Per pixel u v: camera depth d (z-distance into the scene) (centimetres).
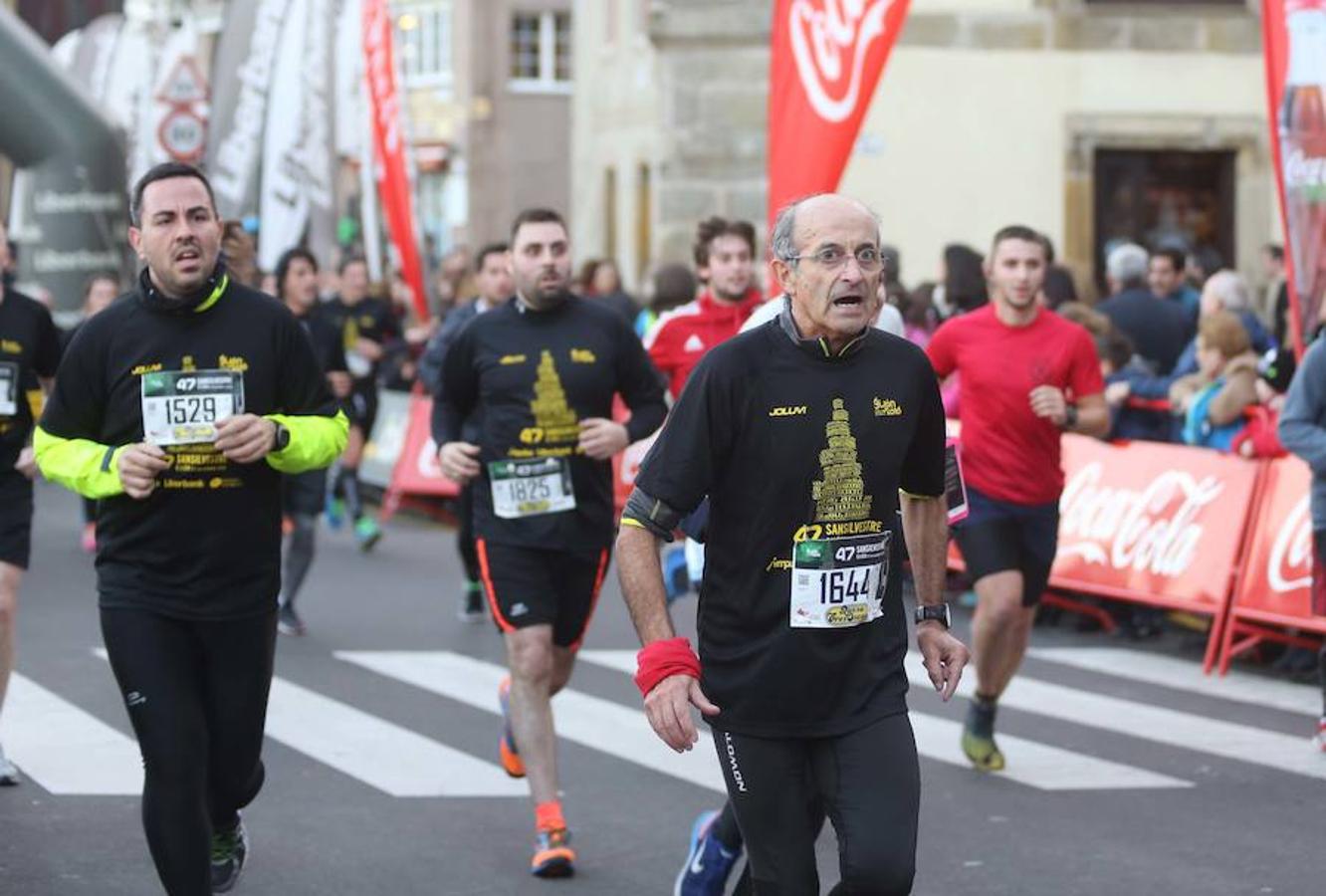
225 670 610
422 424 1920
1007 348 863
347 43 2200
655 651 496
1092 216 2309
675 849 754
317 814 802
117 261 2611
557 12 4803
